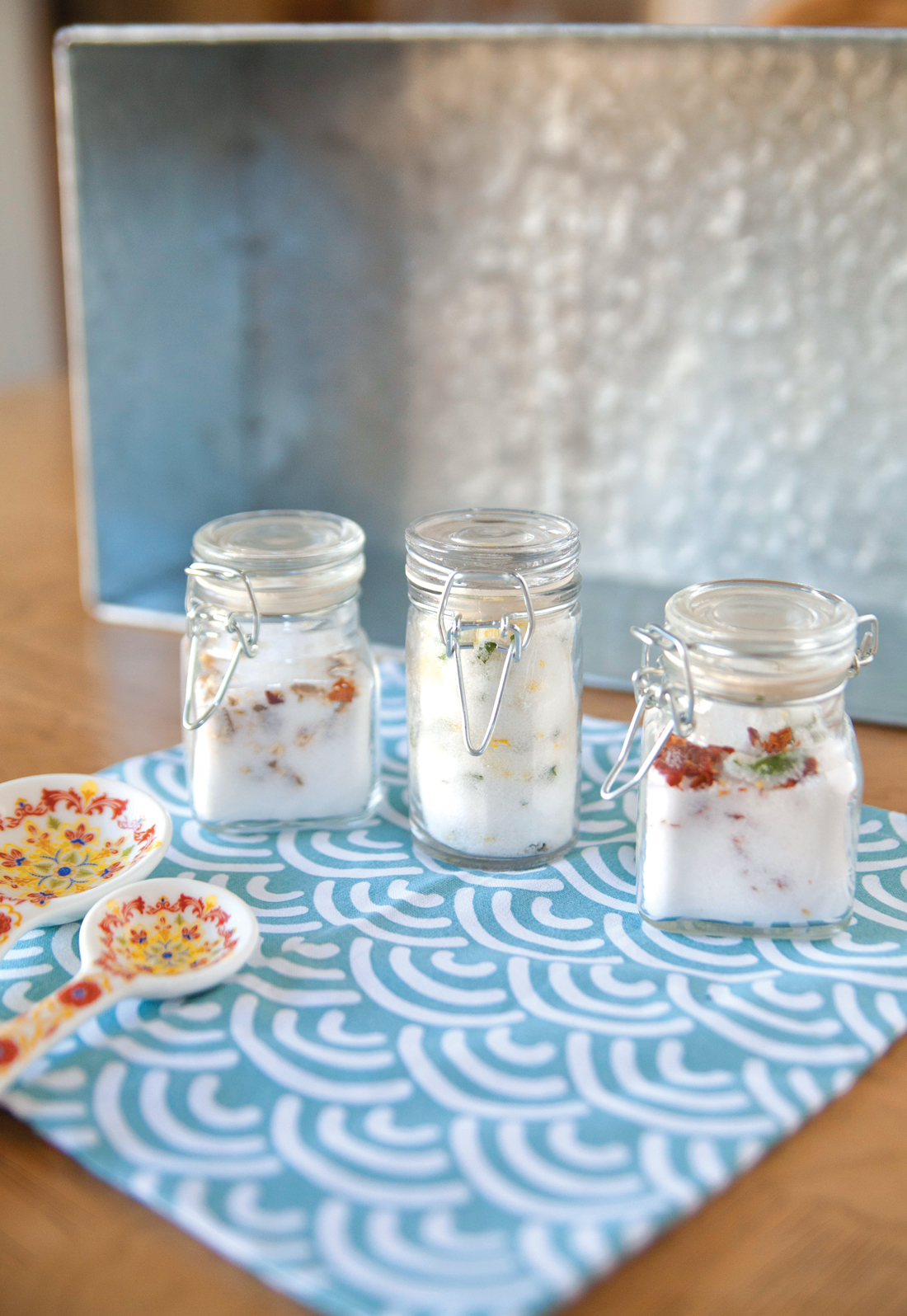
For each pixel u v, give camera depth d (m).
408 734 0.56
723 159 0.84
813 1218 0.35
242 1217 0.33
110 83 0.82
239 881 0.54
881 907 0.51
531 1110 0.38
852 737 0.49
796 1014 0.43
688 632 0.47
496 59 0.88
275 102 0.95
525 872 0.55
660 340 0.91
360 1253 0.32
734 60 0.81
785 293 0.86
